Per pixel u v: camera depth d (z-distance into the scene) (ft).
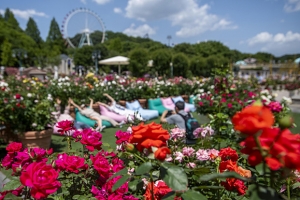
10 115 15.19
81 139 5.35
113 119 25.64
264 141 2.43
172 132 6.89
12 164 4.74
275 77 91.20
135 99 35.65
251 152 2.59
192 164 5.88
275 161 2.32
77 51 158.30
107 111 26.17
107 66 145.59
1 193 4.28
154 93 37.32
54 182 3.66
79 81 37.04
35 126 15.93
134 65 111.34
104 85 34.86
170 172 3.23
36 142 15.79
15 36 185.57
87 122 23.57
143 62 114.93
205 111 20.79
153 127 3.45
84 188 5.11
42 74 59.67
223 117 11.43
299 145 2.31
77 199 4.79
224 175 2.88
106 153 6.09
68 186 5.06
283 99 15.64
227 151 4.82
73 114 25.79
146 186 4.59
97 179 5.03
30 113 15.70
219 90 15.90
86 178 5.05
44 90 29.50
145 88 37.73
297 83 63.72
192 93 44.27
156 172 4.17
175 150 6.68
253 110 2.34
